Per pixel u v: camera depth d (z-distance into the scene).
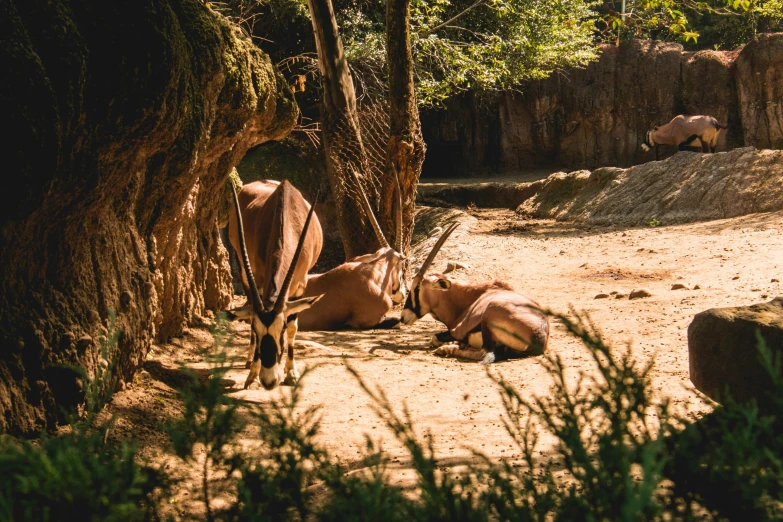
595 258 13.77
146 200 5.99
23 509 2.17
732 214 16.75
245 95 6.87
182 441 2.73
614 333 8.03
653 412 5.00
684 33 12.04
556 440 4.76
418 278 9.11
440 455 4.55
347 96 12.42
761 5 22.38
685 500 2.43
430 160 30.30
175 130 5.21
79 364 4.65
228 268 9.08
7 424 4.14
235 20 15.95
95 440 2.66
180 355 7.22
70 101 4.22
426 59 19.95
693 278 10.95
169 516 3.26
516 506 2.40
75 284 4.85
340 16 19.02
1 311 4.24
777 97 26.67
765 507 2.26
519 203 23.69
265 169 20.56
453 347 7.99
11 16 3.98
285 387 6.52
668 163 19.20
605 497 2.18
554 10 22.06
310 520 2.89
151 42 4.65
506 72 20.52
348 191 12.45
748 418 2.40
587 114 28.28
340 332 9.64
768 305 4.25
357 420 5.52
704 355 4.22
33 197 4.09
